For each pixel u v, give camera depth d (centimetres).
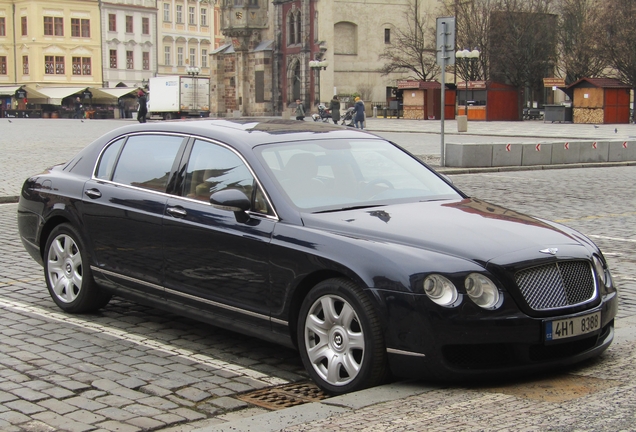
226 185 603
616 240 1136
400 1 7394
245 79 7944
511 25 6228
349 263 504
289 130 653
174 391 534
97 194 696
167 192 645
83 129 4944
